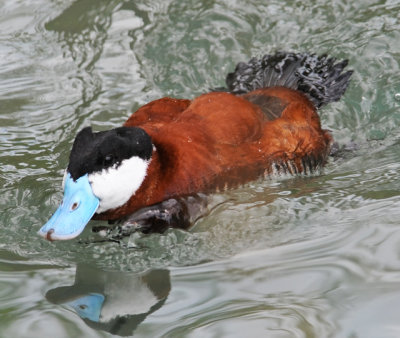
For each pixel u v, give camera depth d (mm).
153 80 9094
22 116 8531
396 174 7223
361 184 7074
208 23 10039
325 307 5285
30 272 6000
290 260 5953
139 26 10102
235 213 6418
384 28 9695
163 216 6184
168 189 6164
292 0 10406
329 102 7836
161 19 10203
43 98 8852
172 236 6352
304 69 8141
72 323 5266
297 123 6891
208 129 6328
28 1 10617
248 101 6797
